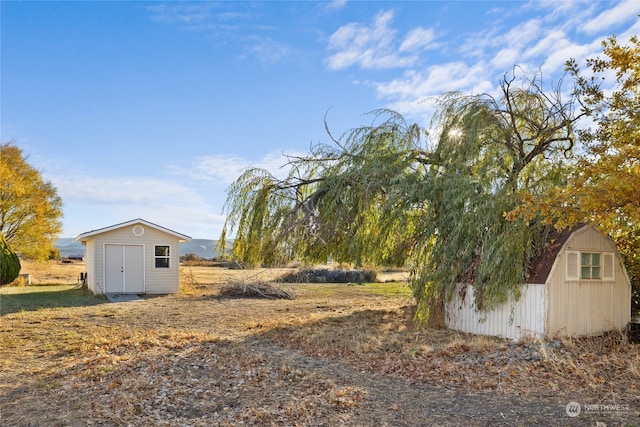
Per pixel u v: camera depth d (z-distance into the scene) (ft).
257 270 71.51
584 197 23.38
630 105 26.37
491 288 30.32
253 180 39.83
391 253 38.01
